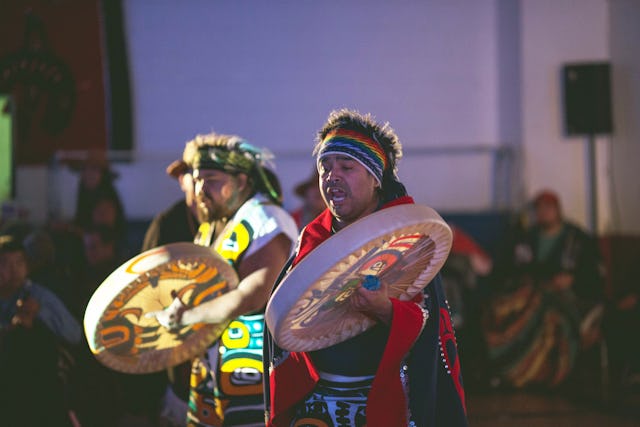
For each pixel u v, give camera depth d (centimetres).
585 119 1444
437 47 1577
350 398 459
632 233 1445
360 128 453
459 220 1466
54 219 1434
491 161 1555
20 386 711
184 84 1580
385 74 1584
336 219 468
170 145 1576
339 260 394
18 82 1536
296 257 472
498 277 1337
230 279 563
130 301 551
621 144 1468
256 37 1584
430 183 1564
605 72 1444
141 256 540
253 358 572
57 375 729
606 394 1155
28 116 1534
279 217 579
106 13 1549
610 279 1470
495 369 1267
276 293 409
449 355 465
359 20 1584
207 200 590
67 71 1546
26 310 709
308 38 1586
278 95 1588
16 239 730
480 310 1305
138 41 1573
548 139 1524
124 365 588
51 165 1500
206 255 542
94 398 805
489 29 1571
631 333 1137
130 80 1569
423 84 1582
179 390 634
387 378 438
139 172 1555
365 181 450
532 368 1259
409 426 445
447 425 459
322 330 449
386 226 396
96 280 957
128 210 1552
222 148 588
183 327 575
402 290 469
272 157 614
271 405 482
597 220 1438
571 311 1267
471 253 1349
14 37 1534
